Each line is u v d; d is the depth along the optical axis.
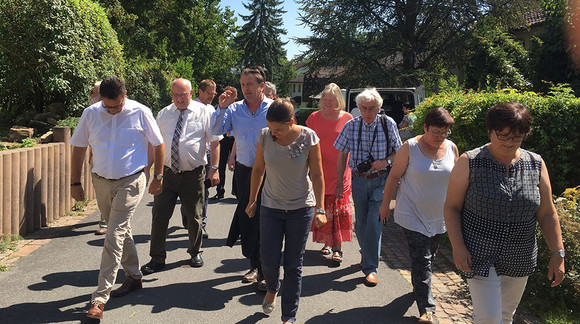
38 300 4.03
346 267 5.12
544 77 15.37
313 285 4.58
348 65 29.72
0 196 5.25
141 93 16.64
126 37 21.80
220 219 7.12
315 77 31.98
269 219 3.73
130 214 3.92
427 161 3.75
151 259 4.91
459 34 27.34
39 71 10.81
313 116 5.32
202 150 4.84
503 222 2.62
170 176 4.75
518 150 2.73
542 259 4.07
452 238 2.71
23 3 10.23
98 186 3.90
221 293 4.31
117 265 3.79
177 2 33.44
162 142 4.14
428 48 29.66
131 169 3.91
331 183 5.21
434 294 4.41
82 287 4.34
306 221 3.69
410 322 3.82
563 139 6.14
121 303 4.04
